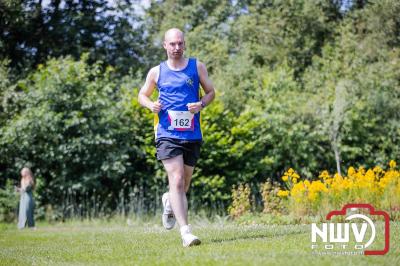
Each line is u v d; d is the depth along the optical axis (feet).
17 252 37.88
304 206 66.03
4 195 97.76
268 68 132.87
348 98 109.29
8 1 125.59
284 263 25.30
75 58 133.28
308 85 125.80
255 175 106.42
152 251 32.32
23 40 135.54
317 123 108.06
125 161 97.25
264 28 148.77
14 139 95.30
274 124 105.09
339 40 139.64
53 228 80.07
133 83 111.55
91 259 31.14
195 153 36.37
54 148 95.04
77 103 97.19
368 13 133.39
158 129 35.99
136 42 144.46
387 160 113.39
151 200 98.99
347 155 110.83
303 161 108.37
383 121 114.62
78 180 96.99
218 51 141.08
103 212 96.07
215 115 99.76
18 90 115.96
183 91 35.91
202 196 96.58
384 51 126.52
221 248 31.42
